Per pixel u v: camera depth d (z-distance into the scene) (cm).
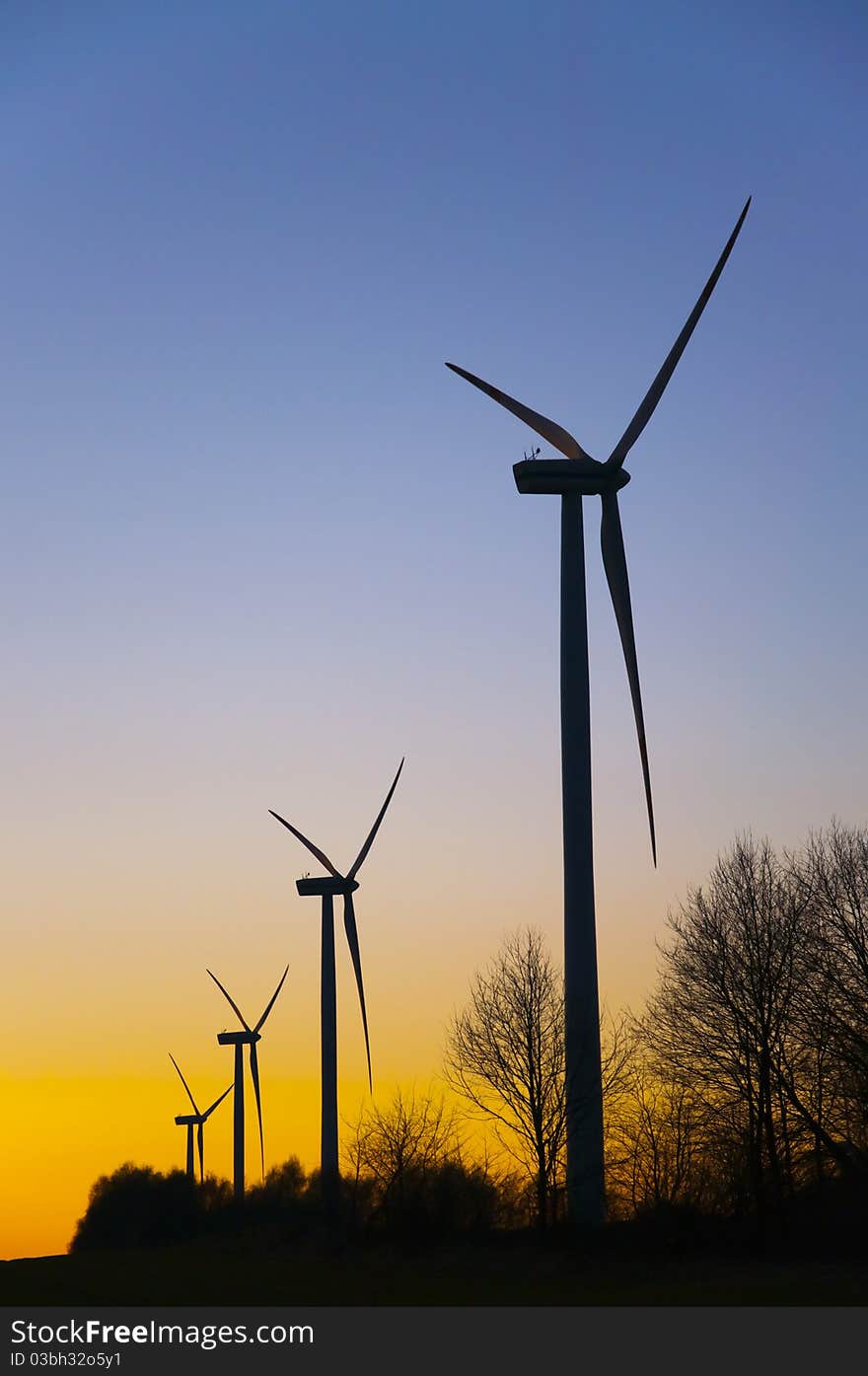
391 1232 6275
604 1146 5800
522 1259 5434
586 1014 5894
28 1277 5469
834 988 6175
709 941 6350
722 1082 6012
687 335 6431
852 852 6594
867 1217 5538
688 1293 4541
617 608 6519
